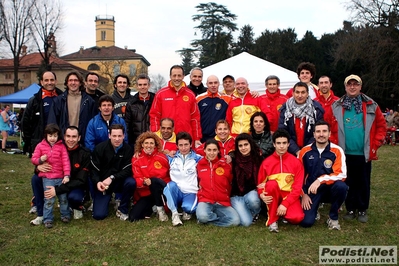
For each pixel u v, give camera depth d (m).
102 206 5.01
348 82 4.84
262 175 4.84
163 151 5.29
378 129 4.89
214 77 6.21
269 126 5.34
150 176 5.04
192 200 4.96
